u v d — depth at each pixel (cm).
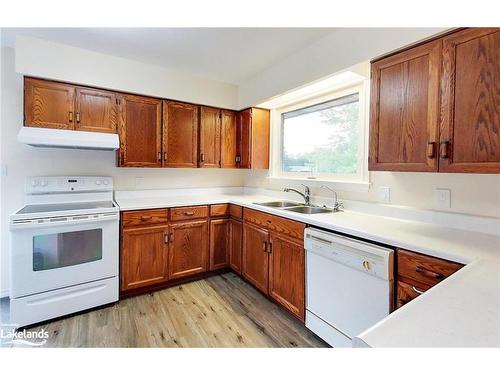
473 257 110
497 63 119
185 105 289
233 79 300
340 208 228
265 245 235
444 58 136
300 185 274
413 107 149
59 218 202
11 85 231
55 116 221
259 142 312
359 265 150
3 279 234
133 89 253
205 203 280
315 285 184
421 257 125
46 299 199
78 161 261
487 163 122
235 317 212
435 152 139
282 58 243
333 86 232
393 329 60
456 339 56
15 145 234
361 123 219
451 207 163
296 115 295
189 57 243
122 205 242
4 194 232
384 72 164
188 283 274
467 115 128
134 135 259
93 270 218
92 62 233
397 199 191
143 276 245
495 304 71
